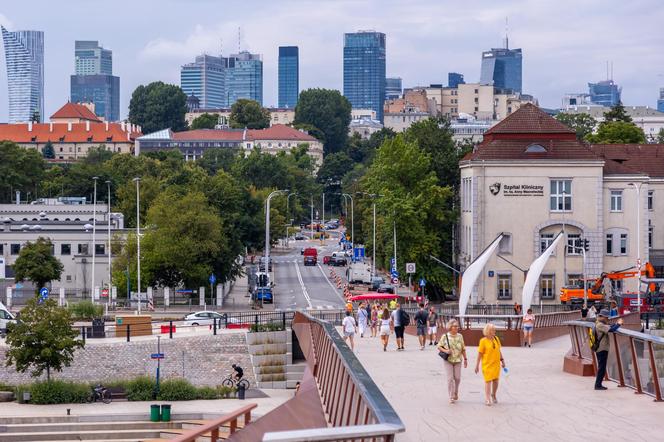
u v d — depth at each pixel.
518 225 177.75
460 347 49.00
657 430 41.12
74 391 115.62
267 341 125.75
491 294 177.12
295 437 24.80
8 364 118.25
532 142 179.12
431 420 44.06
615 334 53.97
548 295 176.75
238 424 100.00
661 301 163.50
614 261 179.62
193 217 193.50
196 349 124.69
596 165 176.88
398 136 198.62
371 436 25.64
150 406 110.75
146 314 171.75
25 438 102.06
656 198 190.00
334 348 46.09
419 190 197.62
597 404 47.69
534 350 78.12
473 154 183.62
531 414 45.31
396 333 85.06
